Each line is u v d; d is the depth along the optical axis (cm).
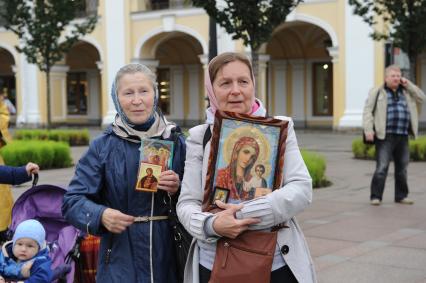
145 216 305
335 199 977
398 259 598
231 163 261
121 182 302
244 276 254
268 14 1107
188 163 279
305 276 264
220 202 258
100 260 307
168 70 3716
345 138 2416
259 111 280
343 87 2605
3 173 462
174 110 3703
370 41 2522
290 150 267
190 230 263
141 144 300
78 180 304
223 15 1123
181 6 3044
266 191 259
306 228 751
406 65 1822
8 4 2177
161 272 305
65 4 2158
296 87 3262
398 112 891
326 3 2623
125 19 3219
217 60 275
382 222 780
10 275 417
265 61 2895
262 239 257
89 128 3547
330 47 2639
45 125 3547
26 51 2244
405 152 912
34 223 424
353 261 594
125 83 306
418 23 1480
